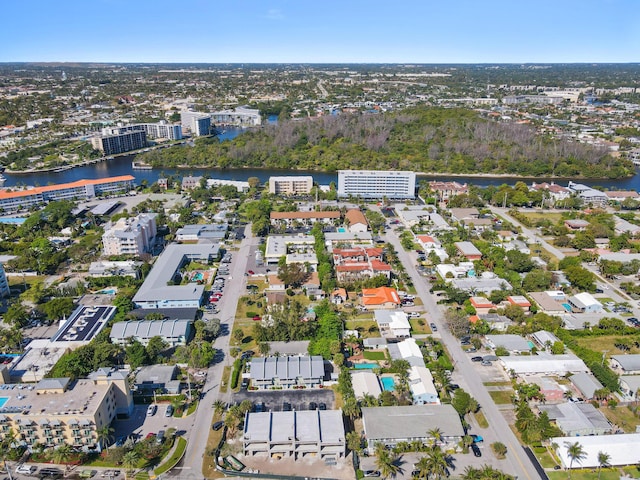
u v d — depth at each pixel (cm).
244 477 12325
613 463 12550
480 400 15075
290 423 13350
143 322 18325
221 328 19025
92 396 13425
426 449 13100
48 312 19225
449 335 18650
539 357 16775
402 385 15125
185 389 15525
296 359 16100
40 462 12769
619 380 15588
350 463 12788
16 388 13850
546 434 13325
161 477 12281
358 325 19338
